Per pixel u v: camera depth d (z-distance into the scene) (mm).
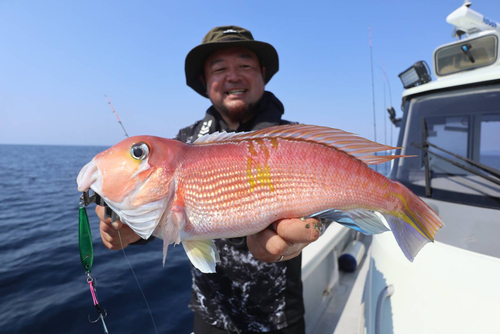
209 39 2686
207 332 2523
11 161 49344
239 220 1669
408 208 1860
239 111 2713
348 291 3865
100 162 1630
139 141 1652
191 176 1658
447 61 2732
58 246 7168
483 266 1611
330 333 3121
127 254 6625
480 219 2080
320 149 1795
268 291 2377
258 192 1693
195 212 1649
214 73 2686
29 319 4062
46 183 22562
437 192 2473
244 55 2631
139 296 4684
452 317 1535
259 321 2395
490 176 2189
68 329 3879
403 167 2840
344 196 1774
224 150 1729
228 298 2434
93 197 1672
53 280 5250
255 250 1717
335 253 4035
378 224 1786
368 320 2109
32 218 10633
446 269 1676
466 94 2553
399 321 1732
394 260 1948
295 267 2490
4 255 6555
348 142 1819
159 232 1662
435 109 2734
